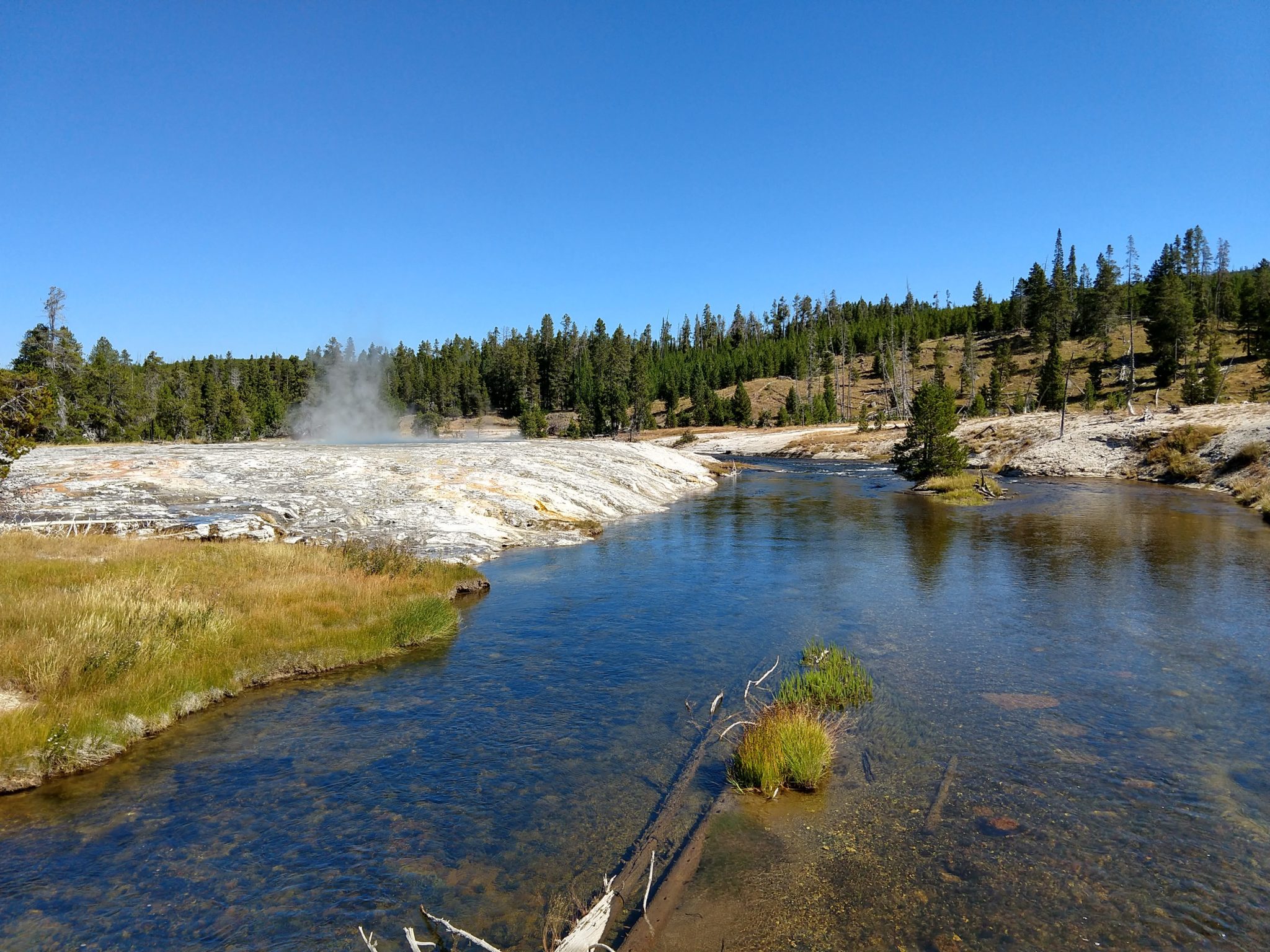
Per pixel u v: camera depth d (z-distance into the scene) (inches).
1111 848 256.7
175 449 1489.9
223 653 454.6
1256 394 2891.2
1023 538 971.3
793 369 6225.4
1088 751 335.3
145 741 361.1
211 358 5378.9
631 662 481.4
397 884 241.6
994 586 692.1
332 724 382.3
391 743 357.4
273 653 468.1
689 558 859.4
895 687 421.7
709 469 2325.3
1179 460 1711.4
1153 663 459.8
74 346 2763.3
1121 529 1024.9
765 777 299.6
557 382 5580.7
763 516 1256.2
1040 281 5142.7
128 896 235.3
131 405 3243.1
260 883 242.5
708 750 345.4
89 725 344.5
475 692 427.5
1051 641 509.7
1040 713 380.2
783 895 233.8
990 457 2368.4
